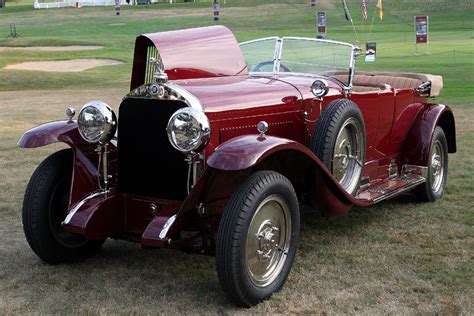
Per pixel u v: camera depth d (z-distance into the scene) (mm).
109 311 3582
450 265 4281
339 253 4562
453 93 14758
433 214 5582
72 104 14906
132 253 4652
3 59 28031
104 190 4199
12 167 7613
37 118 12430
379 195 4945
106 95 16969
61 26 47125
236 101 4137
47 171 4266
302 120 4625
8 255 4582
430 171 5871
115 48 33250
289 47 5203
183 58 4438
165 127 3928
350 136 4684
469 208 5750
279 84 4617
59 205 4336
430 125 5840
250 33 35438
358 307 3631
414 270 4207
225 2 62531
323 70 5195
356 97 5039
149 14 54250
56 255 4312
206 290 3908
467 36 32562
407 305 3656
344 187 4625
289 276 4113
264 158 3512
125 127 4078
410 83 6227
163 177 3996
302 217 5531
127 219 4191
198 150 3711
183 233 3916
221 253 3486
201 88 4129
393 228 5180
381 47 28141
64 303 3721
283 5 57219
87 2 71062
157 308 3633
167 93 3885
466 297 3742
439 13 46188
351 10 48969
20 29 45500
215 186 3717
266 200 3645
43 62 28312
